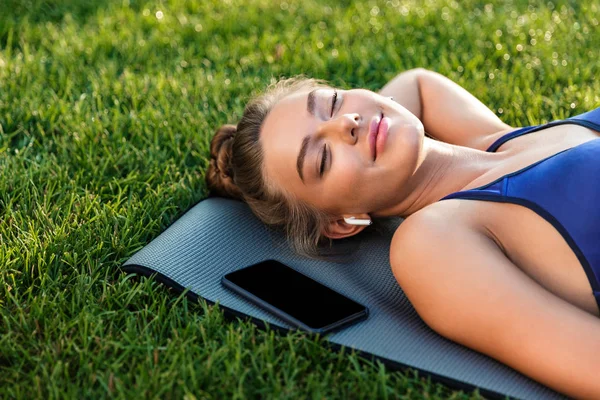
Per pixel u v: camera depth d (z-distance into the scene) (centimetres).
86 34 462
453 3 502
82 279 247
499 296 208
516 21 469
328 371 207
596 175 226
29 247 264
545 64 408
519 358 204
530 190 230
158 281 247
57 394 199
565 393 200
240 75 418
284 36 462
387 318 232
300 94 271
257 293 239
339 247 274
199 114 371
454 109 312
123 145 345
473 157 270
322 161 254
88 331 226
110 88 400
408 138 247
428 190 265
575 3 499
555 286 222
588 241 220
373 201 257
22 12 494
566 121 268
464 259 217
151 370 207
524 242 228
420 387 206
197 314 237
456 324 214
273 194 275
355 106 257
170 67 429
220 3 516
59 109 374
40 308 234
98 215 285
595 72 401
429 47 444
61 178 317
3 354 219
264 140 272
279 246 276
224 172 300
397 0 516
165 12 499
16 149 337
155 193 308
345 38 458
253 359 209
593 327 199
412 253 225
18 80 400
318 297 237
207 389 201
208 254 263
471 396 201
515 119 364
